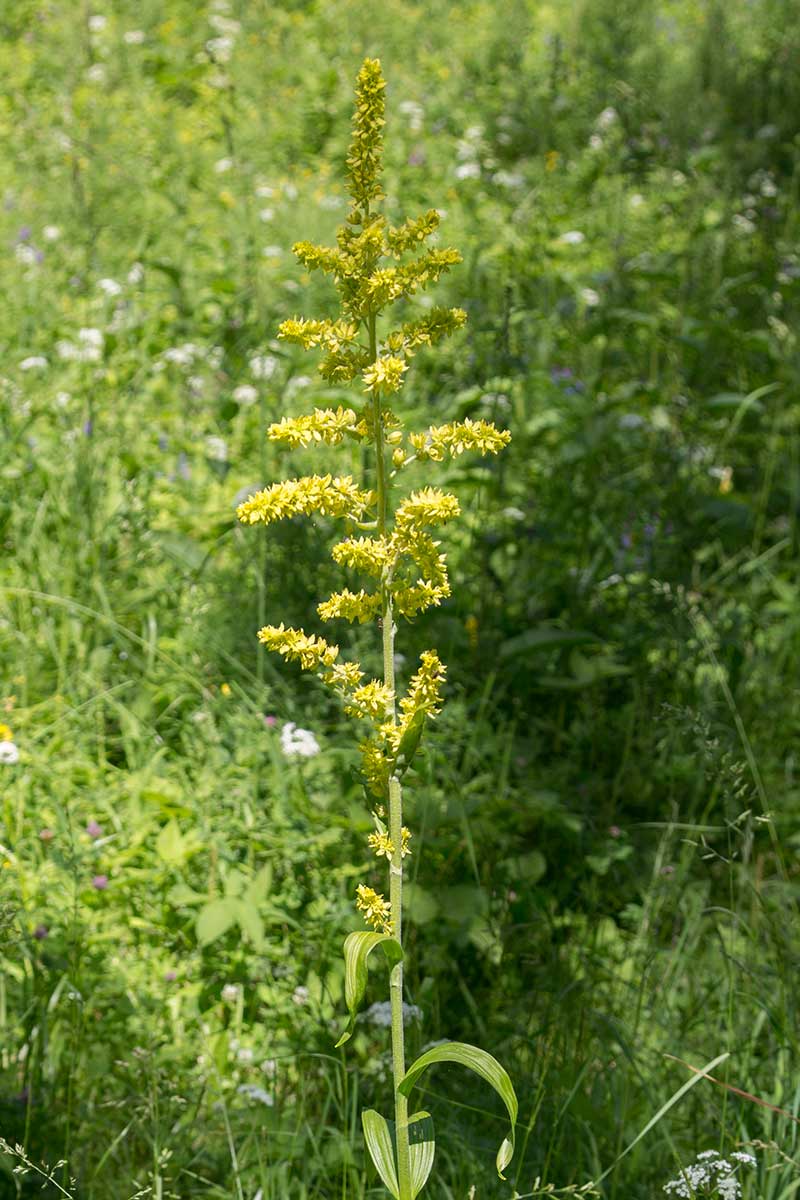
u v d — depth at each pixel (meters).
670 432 5.86
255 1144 3.02
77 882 3.45
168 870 3.71
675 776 4.41
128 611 4.91
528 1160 2.98
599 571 5.34
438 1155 3.04
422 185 9.16
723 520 5.60
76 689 4.58
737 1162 2.79
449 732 4.29
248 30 12.16
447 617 4.92
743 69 10.34
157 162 9.38
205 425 6.14
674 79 10.15
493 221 8.05
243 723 4.17
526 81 10.41
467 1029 3.47
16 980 3.46
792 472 6.04
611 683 4.91
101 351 5.96
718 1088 3.17
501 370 5.36
